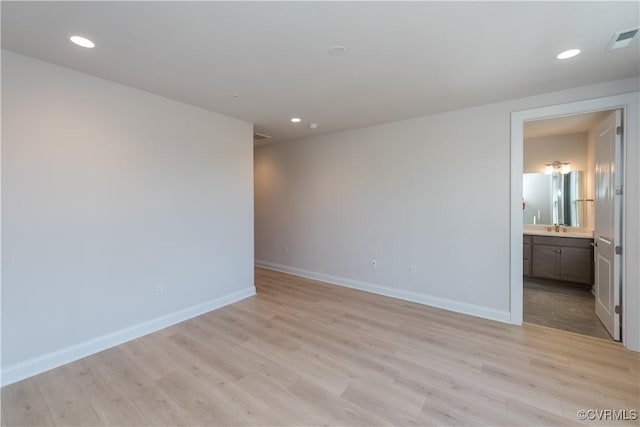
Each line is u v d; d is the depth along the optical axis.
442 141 3.54
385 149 4.04
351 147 4.39
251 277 4.08
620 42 1.96
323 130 4.41
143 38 1.93
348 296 4.06
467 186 3.39
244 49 2.07
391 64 2.29
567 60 2.21
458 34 1.87
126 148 2.75
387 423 1.76
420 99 3.06
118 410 1.86
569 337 2.83
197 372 2.27
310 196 4.93
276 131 4.49
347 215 4.48
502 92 2.87
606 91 2.62
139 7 1.60
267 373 2.26
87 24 1.77
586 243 4.26
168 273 3.11
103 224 2.61
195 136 3.33
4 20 1.72
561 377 2.19
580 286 4.50
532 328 3.04
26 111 2.19
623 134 2.61
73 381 2.15
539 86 2.71
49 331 2.32
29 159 2.21
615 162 2.70
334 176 4.61
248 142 3.96
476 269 3.36
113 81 2.63
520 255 3.10
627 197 2.55
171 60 2.23
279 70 2.39
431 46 2.02
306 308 3.61
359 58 2.19
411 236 3.84
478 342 2.74
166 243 3.09
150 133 2.92
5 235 2.11
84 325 2.51
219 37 1.92
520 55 2.14
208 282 3.51
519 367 2.32
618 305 2.72
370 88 2.77
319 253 4.85
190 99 3.08
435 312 3.48
